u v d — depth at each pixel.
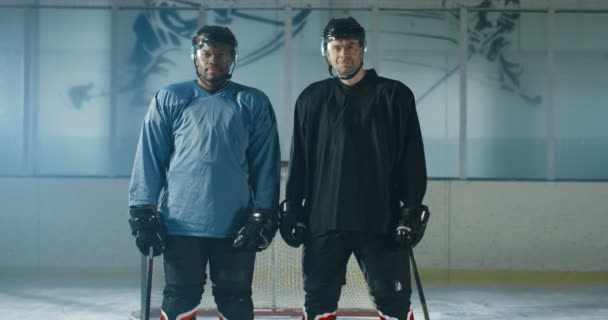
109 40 7.56
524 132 7.53
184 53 7.55
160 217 3.19
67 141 7.54
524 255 7.30
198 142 3.19
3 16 7.55
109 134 7.54
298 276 5.29
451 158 7.52
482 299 6.23
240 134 3.20
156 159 3.24
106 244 7.33
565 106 7.53
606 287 6.84
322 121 3.15
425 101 7.54
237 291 3.20
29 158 7.52
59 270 7.32
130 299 6.11
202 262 3.21
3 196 7.35
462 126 7.51
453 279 7.24
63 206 7.34
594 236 7.29
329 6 7.50
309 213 3.16
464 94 7.52
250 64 7.52
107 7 7.55
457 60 7.53
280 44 7.52
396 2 7.50
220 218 3.17
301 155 3.21
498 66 7.54
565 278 7.27
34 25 7.55
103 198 7.35
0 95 7.54
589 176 7.52
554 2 7.49
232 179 3.19
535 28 7.52
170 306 3.16
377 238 3.11
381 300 3.12
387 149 3.12
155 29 7.54
